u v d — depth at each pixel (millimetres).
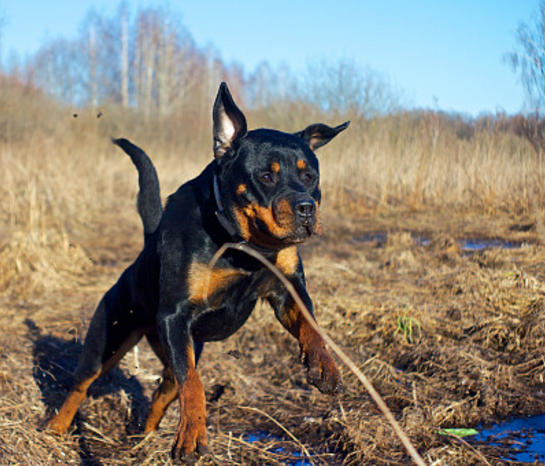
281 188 2992
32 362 4645
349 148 11852
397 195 10883
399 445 3482
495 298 5355
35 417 3924
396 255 7312
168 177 14109
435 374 4348
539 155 6719
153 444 3652
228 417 4148
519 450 3373
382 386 4262
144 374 4746
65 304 6156
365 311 5379
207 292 3131
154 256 3389
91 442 3801
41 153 10727
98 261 8078
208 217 3145
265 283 3221
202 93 33688
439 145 10711
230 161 3148
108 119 16109
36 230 7582
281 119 14719
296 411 4129
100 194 12547
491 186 9438
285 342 5141
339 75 12266
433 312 5316
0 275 6566
